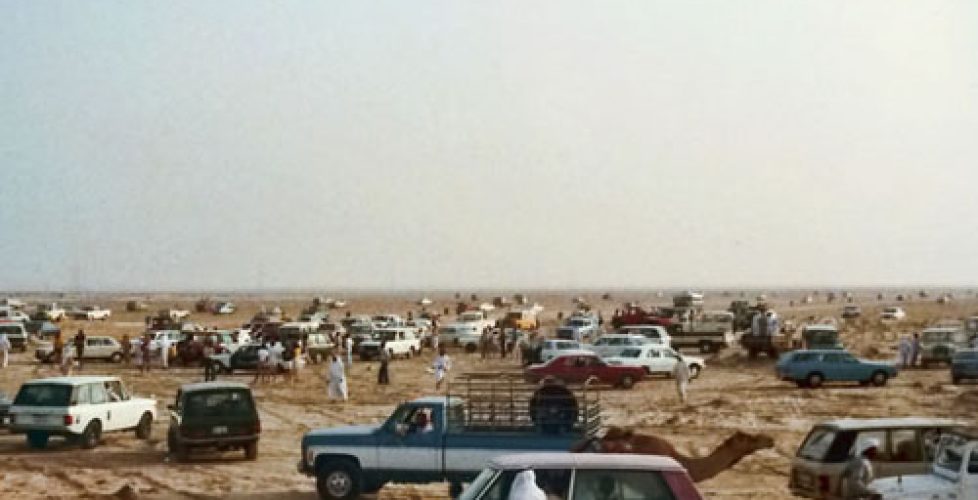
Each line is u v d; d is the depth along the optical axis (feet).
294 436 101.65
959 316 364.38
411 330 222.07
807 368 146.51
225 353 174.09
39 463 84.58
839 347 178.29
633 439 56.85
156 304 588.91
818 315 385.70
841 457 55.93
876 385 147.02
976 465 49.37
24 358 206.69
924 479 50.67
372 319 291.99
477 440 62.54
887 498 49.39
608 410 120.57
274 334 207.31
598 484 36.99
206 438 83.46
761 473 77.97
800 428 104.53
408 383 158.71
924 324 293.43
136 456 88.33
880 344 225.35
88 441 92.17
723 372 174.50
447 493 70.13
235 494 71.00
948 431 53.83
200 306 448.24
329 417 116.98
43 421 90.63
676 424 107.76
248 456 85.71
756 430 102.99
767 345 194.59
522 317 280.51
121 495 69.51
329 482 64.69
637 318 234.79
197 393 84.28
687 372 129.08
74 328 302.45
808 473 57.21
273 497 70.03
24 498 69.26
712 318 210.38
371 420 114.42
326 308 496.23
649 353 161.68
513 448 61.93
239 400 85.10
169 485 74.54
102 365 191.83
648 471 37.14
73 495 70.18
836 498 55.52
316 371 183.62
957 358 148.46
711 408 121.49
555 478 37.04
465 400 64.59
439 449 63.21
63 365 165.27
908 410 118.52
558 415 61.98
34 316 341.62
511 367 187.52
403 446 63.72
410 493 70.08
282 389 148.77
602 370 146.72
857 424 56.95
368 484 64.54
